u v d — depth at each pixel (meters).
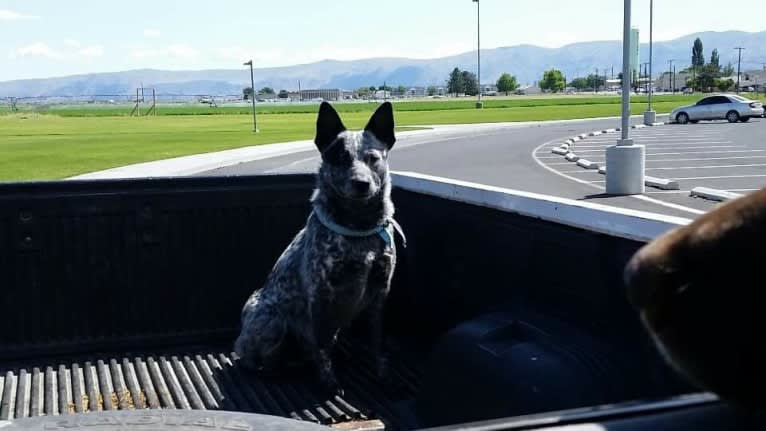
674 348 1.32
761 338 1.22
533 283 3.19
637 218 2.50
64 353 4.37
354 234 4.04
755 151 25.55
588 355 2.69
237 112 96.75
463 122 51.28
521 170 21.02
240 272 4.68
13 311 4.30
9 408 3.72
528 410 2.67
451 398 3.12
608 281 2.70
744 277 1.22
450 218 3.94
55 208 4.34
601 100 107.62
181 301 4.58
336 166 4.02
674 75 163.25
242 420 2.69
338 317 4.06
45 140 37.88
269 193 4.70
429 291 4.21
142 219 4.49
